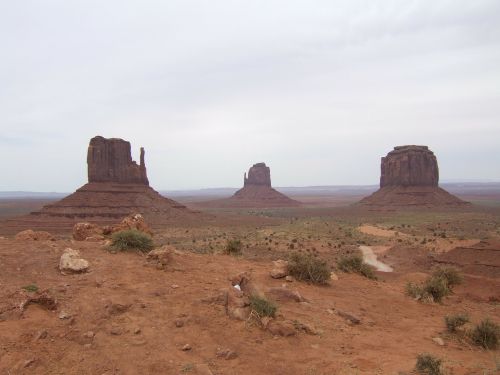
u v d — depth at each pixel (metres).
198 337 9.52
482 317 15.50
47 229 109.44
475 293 30.36
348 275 20.36
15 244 14.57
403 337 11.62
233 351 9.02
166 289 11.99
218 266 15.90
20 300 9.72
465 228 94.81
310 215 164.62
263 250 57.66
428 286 18.08
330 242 71.38
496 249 48.91
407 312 14.84
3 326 8.62
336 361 9.19
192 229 109.75
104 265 13.38
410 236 81.94
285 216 165.88
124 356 8.32
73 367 7.80
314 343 10.21
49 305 9.77
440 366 8.96
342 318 12.62
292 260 17.75
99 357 8.19
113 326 9.36
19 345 8.12
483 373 8.88
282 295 13.43
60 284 11.19
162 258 14.53
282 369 8.62
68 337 8.72
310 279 16.69
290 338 10.20
